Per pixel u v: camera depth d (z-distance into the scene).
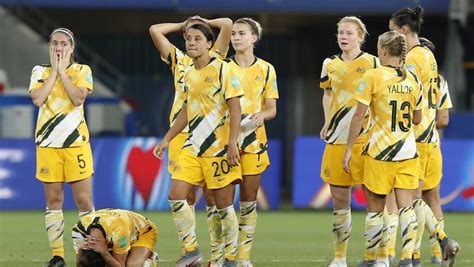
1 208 61.69
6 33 86.75
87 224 26.47
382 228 30.14
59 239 31.97
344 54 32.28
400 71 29.62
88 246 26.20
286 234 48.62
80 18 91.25
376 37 89.81
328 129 32.53
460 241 44.88
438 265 34.69
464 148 62.44
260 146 32.19
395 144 29.55
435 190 35.06
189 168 29.91
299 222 56.25
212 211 31.66
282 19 90.88
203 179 30.11
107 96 83.75
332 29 93.56
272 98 32.75
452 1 83.25
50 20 90.38
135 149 62.03
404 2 77.25
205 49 29.14
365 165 29.97
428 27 90.25
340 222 32.75
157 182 62.03
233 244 30.14
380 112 29.59
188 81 29.47
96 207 61.72
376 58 32.03
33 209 61.91
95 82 88.88
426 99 33.03
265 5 78.19
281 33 93.94
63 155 31.56
